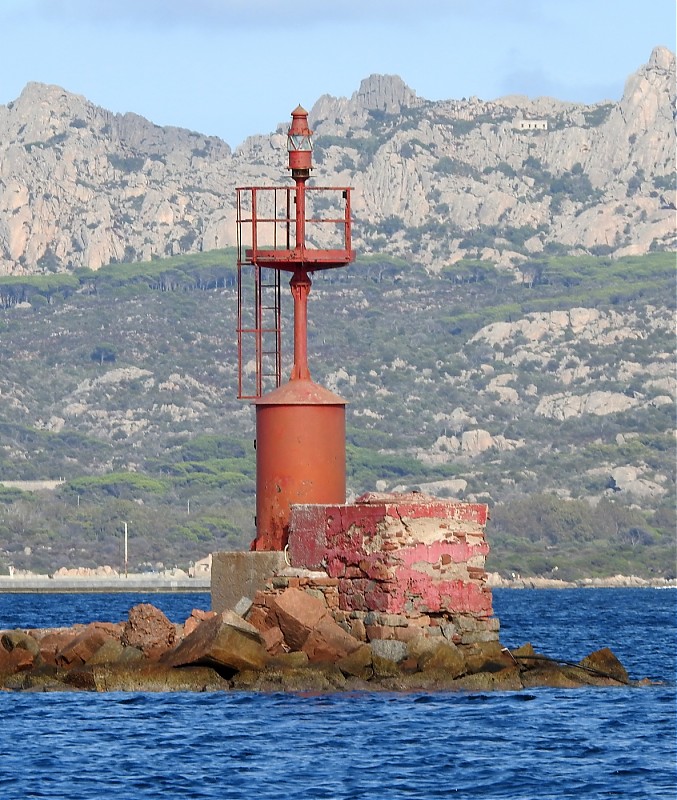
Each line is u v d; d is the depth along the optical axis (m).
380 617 141.25
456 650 142.62
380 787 105.38
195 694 139.75
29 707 134.62
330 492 154.62
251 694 139.25
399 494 150.88
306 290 160.00
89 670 144.62
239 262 161.75
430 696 138.75
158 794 102.88
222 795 102.62
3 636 150.00
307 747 117.50
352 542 144.50
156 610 148.88
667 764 112.94
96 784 105.69
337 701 135.75
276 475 154.25
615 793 104.31
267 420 154.88
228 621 141.62
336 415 155.62
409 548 141.62
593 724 128.25
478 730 124.69
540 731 124.81
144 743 118.88
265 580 150.25
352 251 160.75
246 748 117.25
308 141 161.00
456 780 107.69
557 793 104.31
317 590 145.62
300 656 141.75
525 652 156.00
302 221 161.38
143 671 143.38
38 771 109.69
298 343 159.12
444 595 143.12
